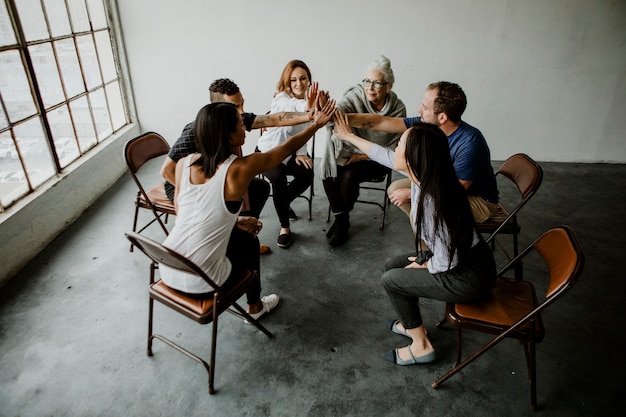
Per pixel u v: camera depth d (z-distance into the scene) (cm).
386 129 259
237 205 173
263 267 277
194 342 217
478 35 393
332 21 394
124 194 370
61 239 300
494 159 455
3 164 260
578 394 190
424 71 413
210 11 394
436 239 167
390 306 245
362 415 180
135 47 411
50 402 183
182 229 172
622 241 308
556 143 438
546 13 379
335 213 293
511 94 418
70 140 334
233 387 192
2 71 255
